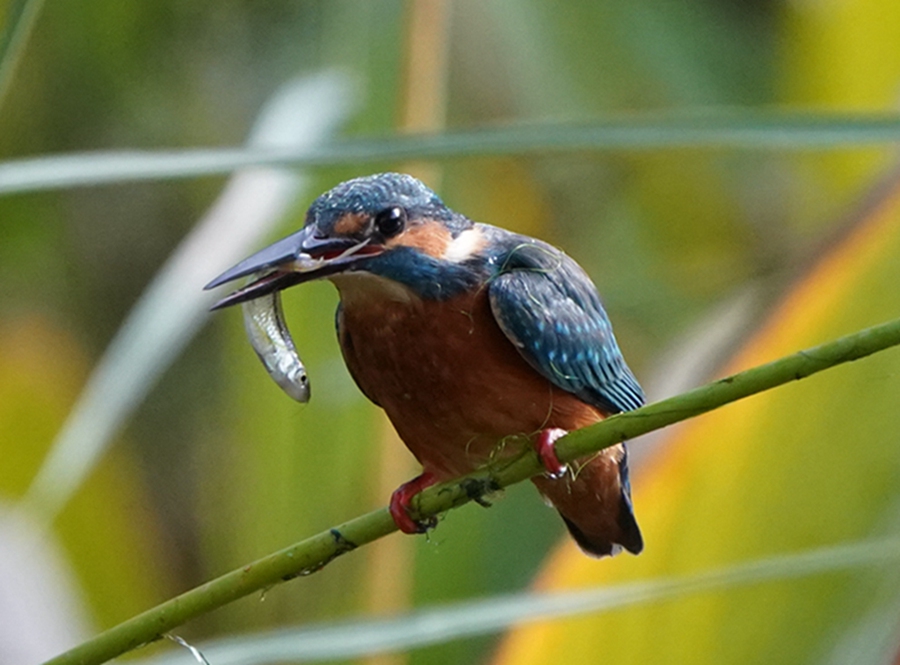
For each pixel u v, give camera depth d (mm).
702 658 8117
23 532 8367
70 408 10422
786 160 13766
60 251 14188
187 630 11344
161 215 14602
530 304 7336
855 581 8062
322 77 9969
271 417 9930
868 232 7961
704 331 8758
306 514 9875
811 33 13188
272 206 9383
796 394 8180
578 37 13430
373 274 7141
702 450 8195
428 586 9414
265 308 6715
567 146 5914
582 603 5965
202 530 13406
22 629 9016
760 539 8250
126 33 13852
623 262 13234
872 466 8156
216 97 14180
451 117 13555
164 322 8742
